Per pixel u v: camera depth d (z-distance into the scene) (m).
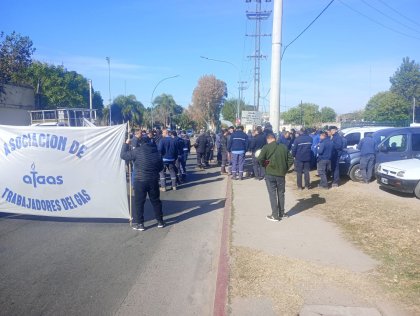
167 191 13.09
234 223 8.34
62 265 6.09
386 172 11.62
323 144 12.30
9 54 32.78
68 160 8.49
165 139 12.98
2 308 4.68
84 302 4.86
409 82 78.81
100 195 8.52
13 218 8.99
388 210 9.23
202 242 7.40
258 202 10.64
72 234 7.80
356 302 4.64
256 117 29.19
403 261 5.96
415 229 7.61
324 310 4.44
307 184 12.50
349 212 9.09
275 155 8.40
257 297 4.79
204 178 16.47
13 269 5.90
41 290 5.18
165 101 77.12
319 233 7.52
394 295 4.82
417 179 10.74
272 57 17.34
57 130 8.46
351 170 14.02
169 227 8.45
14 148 8.59
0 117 31.55
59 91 56.88
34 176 8.60
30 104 35.00
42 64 56.19
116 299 4.96
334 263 5.90
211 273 5.88
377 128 17.09
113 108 50.22
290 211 9.43
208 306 4.82
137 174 7.97
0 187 8.70
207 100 87.69
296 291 4.94
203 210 10.13
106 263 6.21
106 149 8.46
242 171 15.15
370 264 5.86
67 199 8.59
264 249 6.58
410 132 13.70
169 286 5.38
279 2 17.03
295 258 6.12
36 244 7.13
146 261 6.33
